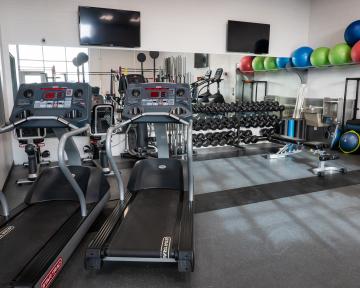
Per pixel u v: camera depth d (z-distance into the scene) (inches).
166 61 231.1
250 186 148.9
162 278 77.8
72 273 80.0
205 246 93.0
